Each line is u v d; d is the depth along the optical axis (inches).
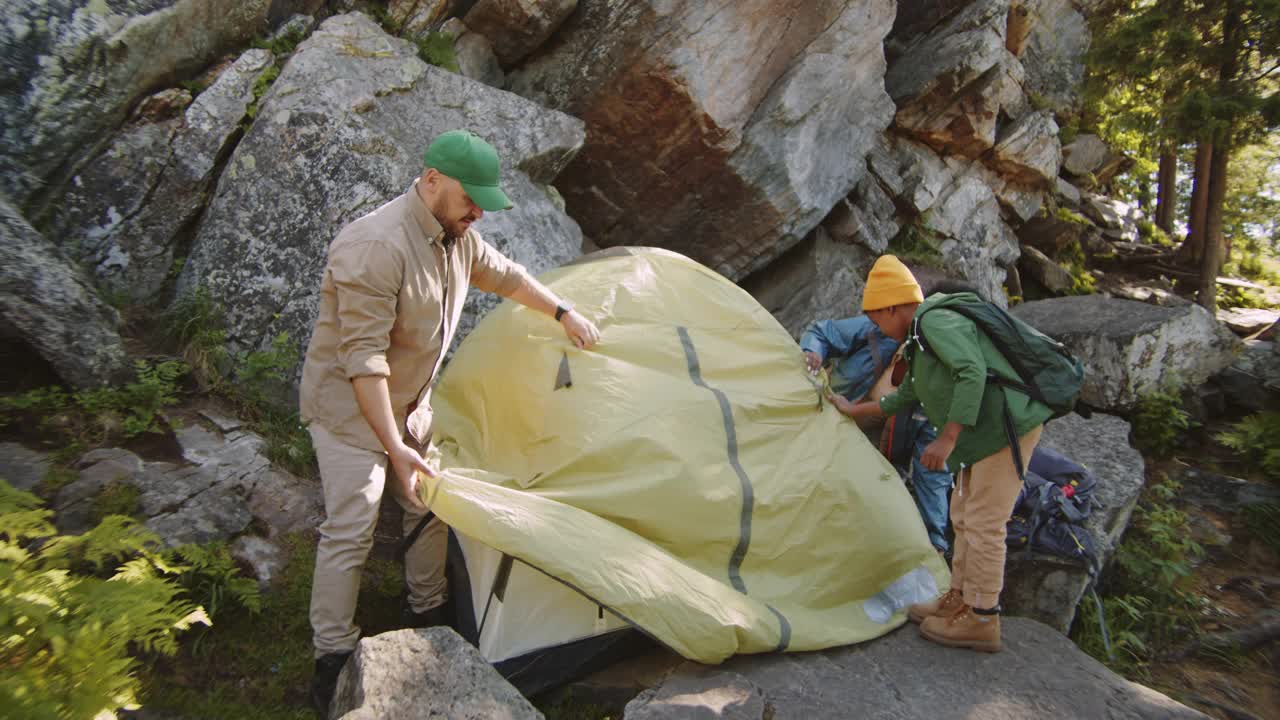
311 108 165.0
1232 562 169.5
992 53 307.0
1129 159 502.0
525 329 130.4
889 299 125.8
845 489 130.7
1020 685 110.3
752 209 230.8
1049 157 351.9
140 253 163.3
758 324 149.0
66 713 75.6
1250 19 315.9
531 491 113.7
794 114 228.4
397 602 122.9
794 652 113.7
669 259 152.2
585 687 110.0
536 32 214.2
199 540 117.0
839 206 270.2
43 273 133.7
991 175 345.7
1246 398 222.5
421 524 113.3
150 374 142.6
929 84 309.1
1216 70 339.9
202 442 135.4
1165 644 143.8
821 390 143.9
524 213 182.9
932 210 319.0
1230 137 328.8
